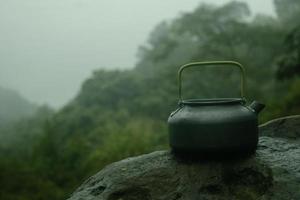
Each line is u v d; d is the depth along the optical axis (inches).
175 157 96.8
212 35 1015.6
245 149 90.2
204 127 87.2
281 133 118.8
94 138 869.2
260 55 992.2
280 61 414.3
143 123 884.0
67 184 556.4
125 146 640.4
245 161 92.4
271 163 94.0
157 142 703.1
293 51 412.2
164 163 95.9
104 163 589.6
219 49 998.4
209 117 87.6
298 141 114.9
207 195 89.4
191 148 88.8
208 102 89.9
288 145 106.7
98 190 95.3
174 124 91.4
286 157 98.0
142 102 1138.7
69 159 614.9
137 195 92.4
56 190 519.8
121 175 95.6
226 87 971.3
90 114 1094.4
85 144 676.1
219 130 86.7
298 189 88.3
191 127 88.1
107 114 1096.8
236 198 88.8
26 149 839.7
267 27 984.3
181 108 93.9
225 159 91.6
